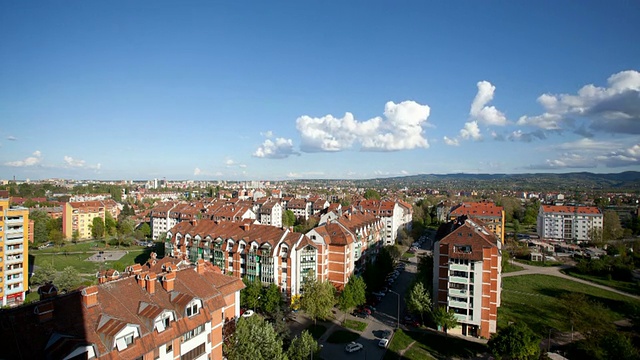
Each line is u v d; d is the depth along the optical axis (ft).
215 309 186.50
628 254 516.73
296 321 309.22
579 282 427.33
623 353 209.77
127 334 143.95
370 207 647.15
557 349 257.14
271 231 370.73
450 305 288.10
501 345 221.66
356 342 271.69
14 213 367.66
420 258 397.60
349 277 370.94
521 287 406.62
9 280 363.15
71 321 136.98
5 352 118.42
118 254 586.86
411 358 248.32
